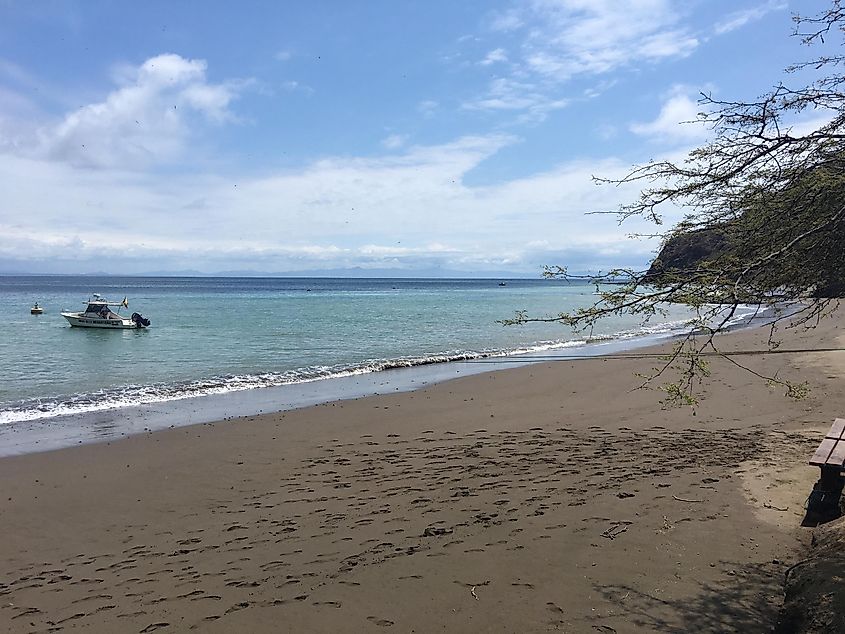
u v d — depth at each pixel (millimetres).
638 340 29000
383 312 49344
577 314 4039
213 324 36906
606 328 36375
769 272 3846
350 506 7043
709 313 3979
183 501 7555
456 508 6738
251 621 4504
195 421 12203
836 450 5926
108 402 14359
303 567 5410
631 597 4613
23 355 22891
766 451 8602
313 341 27953
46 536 6566
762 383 14336
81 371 19125
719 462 8086
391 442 10180
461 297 82688
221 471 8773
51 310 50719
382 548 5723
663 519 6102
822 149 3775
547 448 9320
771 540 5543
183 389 16047
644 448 9039
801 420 10664
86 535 6566
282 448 9992
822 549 4852
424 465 8680
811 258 3820
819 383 13969
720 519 6055
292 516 6820
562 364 19953
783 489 6855
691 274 3859
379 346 26203
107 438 10836
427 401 13969
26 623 4668
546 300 72250
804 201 3809
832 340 22453
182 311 49875
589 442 9594
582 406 12820
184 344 26609
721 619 4281
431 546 5699
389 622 4391
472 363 21016
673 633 4121
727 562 5141
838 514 5859
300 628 4379
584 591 4727
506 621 4332
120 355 22953
